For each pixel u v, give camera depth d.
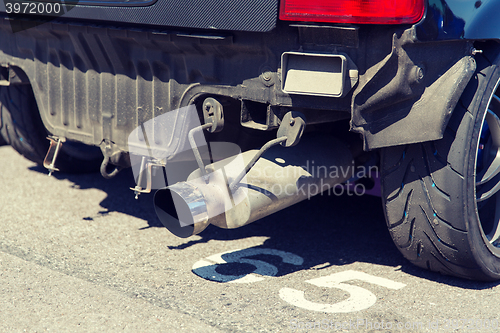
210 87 2.33
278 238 3.05
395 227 2.49
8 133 3.67
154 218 3.31
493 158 2.50
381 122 2.19
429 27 2.00
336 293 2.39
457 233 2.31
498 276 2.49
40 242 2.88
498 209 2.60
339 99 2.11
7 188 3.73
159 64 2.44
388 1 1.92
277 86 2.17
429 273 2.62
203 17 2.17
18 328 2.04
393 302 2.31
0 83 3.15
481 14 2.15
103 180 4.00
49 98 2.90
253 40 2.15
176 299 2.30
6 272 2.50
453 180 2.25
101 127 2.72
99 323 2.09
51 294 2.31
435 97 2.11
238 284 2.46
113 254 2.76
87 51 2.62
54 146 2.97
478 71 2.25
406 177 2.38
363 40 2.02
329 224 3.28
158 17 2.28
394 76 2.03
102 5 2.42
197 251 2.84
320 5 1.98
